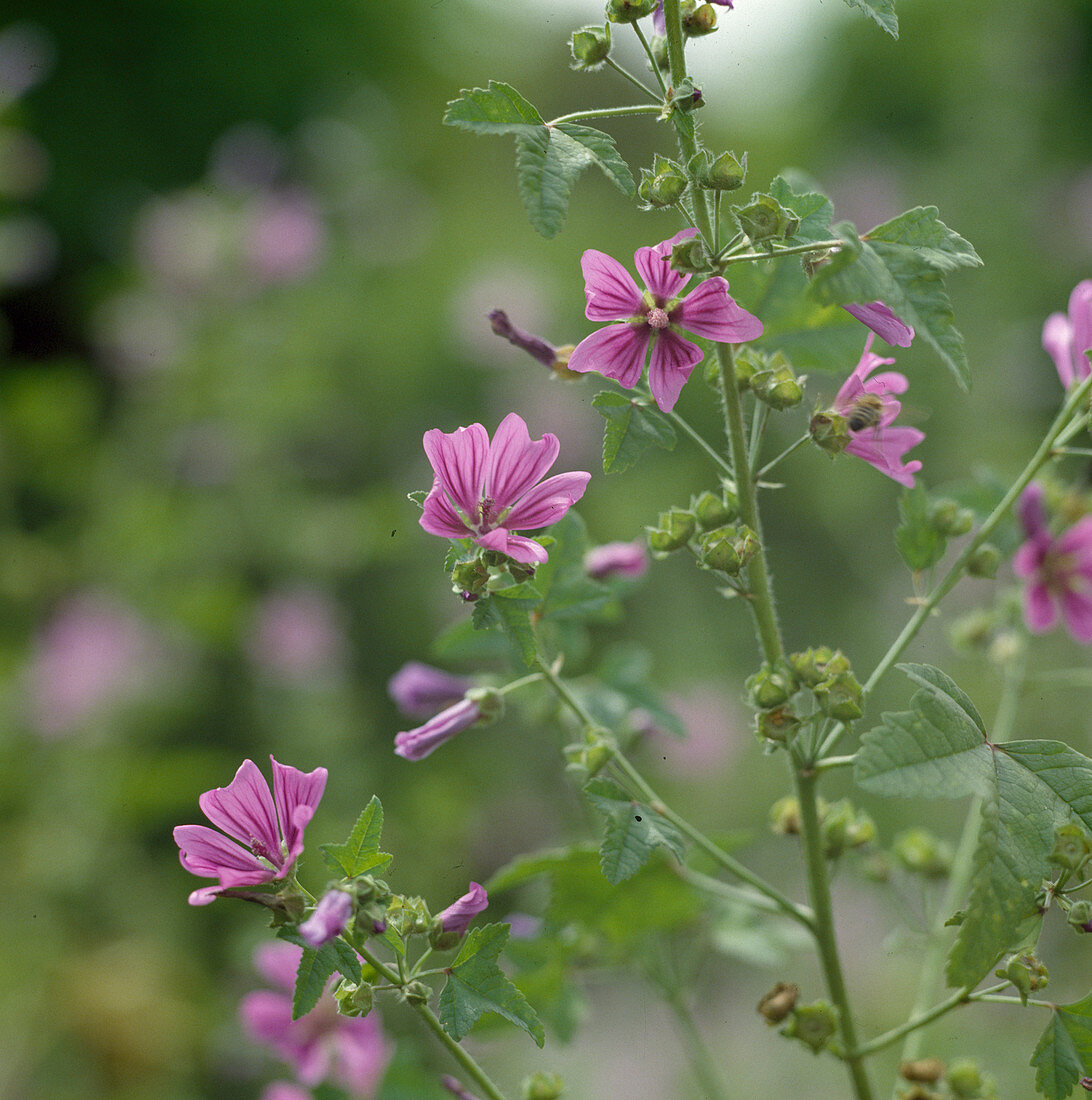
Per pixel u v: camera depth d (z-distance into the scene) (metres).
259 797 1.48
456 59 10.79
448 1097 2.24
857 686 1.60
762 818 6.02
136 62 9.80
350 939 1.45
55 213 9.02
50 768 5.36
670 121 1.54
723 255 1.50
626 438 1.57
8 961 4.86
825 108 12.10
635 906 2.10
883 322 1.50
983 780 1.42
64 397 5.92
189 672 5.86
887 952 2.21
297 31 10.29
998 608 2.53
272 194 6.51
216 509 6.23
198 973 5.21
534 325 7.61
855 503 7.60
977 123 9.68
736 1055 5.00
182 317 6.38
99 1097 4.75
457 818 5.56
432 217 9.22
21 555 5.66
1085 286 1.90
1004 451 7.45
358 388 8.28
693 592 7.40
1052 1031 1.53
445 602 7.23
